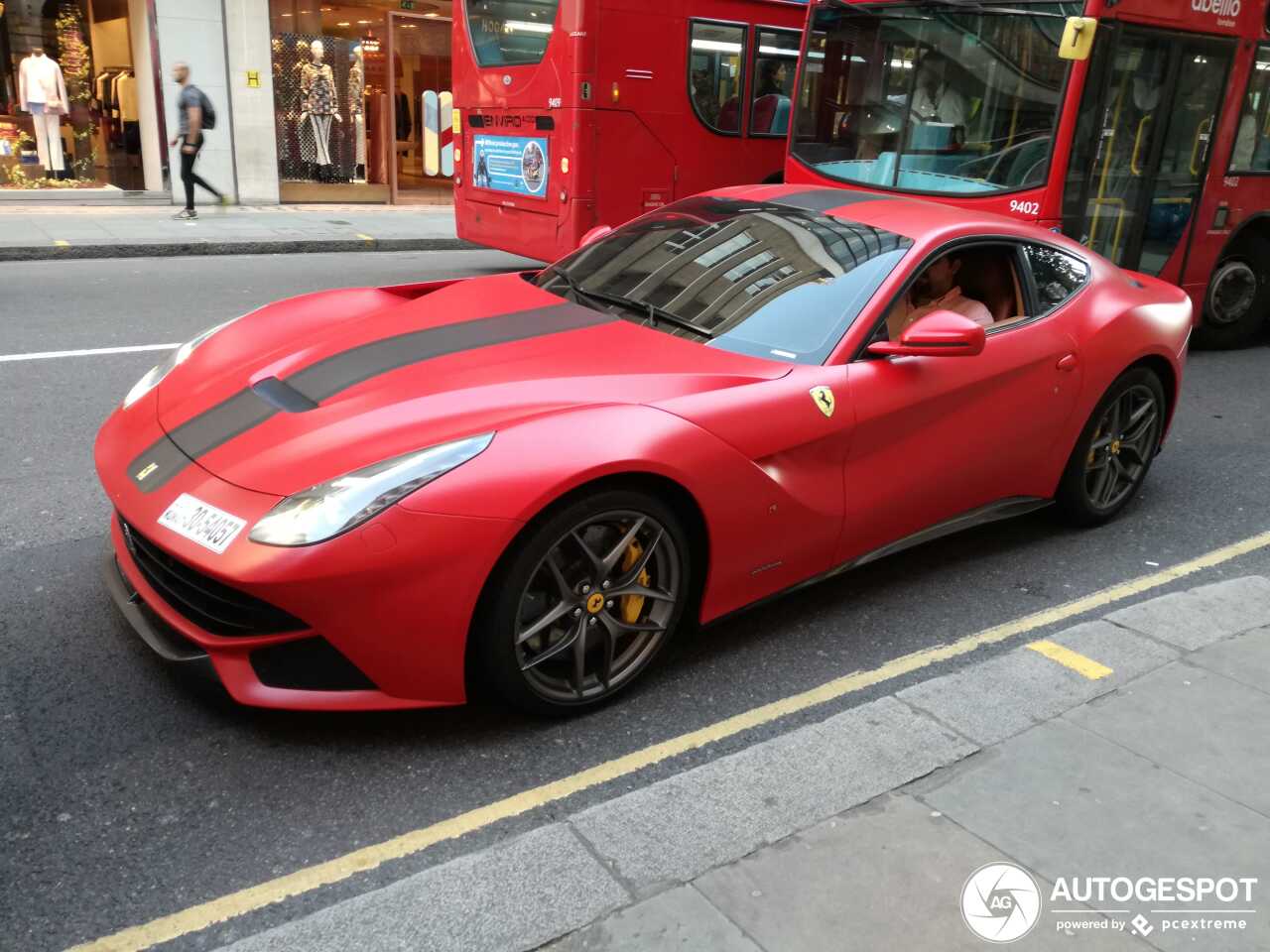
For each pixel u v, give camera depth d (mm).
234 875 2295
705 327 3494
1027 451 4020
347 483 2523
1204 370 7770
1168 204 7262
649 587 3014
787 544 3250
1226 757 2684
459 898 2104
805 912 2090
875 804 2449
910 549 4309
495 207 9664
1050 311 4094
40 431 5066
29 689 2930
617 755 2805
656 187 8797
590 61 8125
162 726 2801
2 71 13836
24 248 10484
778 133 9359
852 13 7051
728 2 8680
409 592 2506
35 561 3707
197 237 11922
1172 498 5031
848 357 3387
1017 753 2672
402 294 4113
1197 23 6836
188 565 2531
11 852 2316
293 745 2756
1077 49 5934
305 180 15977
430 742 2803
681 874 2193
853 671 3303
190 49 14609
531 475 2584
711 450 2939
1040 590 3967
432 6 16219
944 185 6652
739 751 2844
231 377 3213
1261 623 3490
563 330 3434
